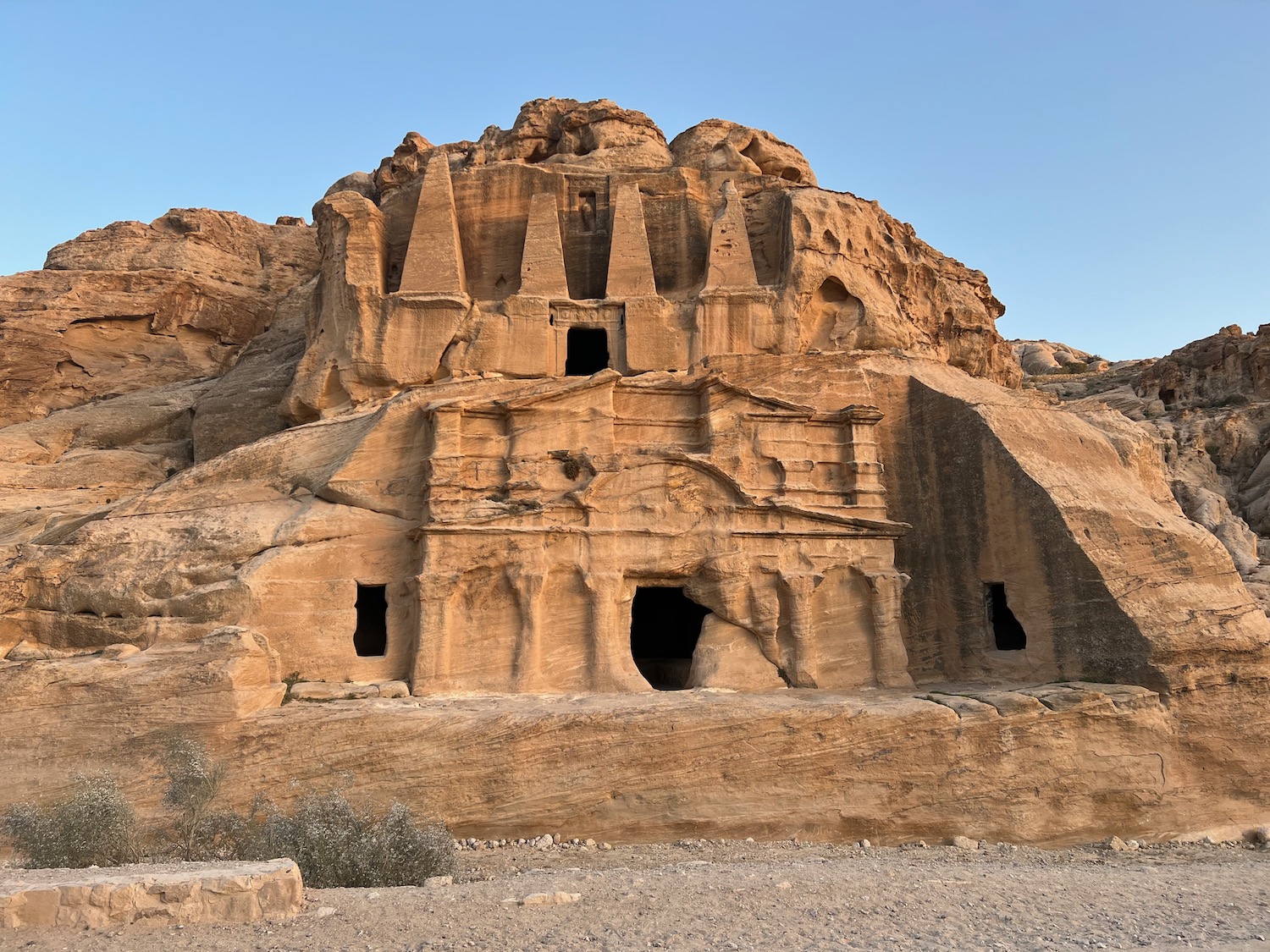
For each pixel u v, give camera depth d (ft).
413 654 63.52
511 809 53.62
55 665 54.13
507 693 62.44
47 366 110.01
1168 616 62.80
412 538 66.69
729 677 66.44
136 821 48.03
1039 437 73.67
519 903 34.63
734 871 42.50
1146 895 39.73
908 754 56.75
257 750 52.80
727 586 67.56
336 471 68.74
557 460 68.74
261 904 32.76
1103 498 69.92
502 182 88.74
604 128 96.84
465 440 68.33
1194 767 60.39
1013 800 57.26
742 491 69.21
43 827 42.73
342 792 52.54
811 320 84.12
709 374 72.08
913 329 88.94
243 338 125.29
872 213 91.56
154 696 53.26
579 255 89.15
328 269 84.74
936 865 46.26
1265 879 44.68
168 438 103.45
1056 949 30.63
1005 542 70.38
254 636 57.67
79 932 30.42
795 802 55.36
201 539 65.36
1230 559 68.13
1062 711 58.54
